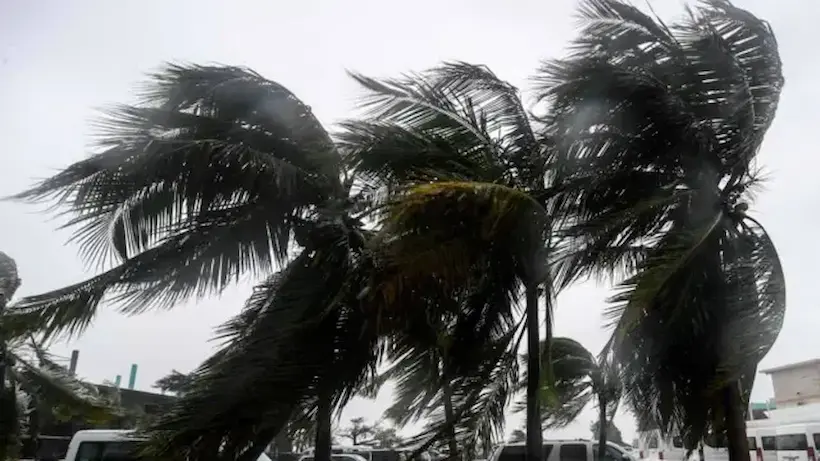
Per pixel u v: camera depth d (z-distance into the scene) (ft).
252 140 28.96
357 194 28.43
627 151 24.41
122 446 41.24
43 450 69.56
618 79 23.45
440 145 26.21
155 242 27.37
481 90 27.89
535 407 26.25
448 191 19.49
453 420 24.64
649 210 22.95
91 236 26.45
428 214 20.51
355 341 25.91
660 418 29.81
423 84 27.50
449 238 21.47
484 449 24.70
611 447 52.44
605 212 24.07
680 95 24.45
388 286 19.98
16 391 45.57
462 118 27.27
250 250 29.04
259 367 24.14
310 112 31.32
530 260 23.94
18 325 26.09
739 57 24.47
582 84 23.76
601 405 46.39
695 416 26.76
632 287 19.53
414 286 21.65
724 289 23.02
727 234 23.79
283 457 55.01
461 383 25.76
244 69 30.53
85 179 24.52
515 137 27.40
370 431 81.35
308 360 24.89
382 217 20.22
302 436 26.22
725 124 24.29
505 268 25.38
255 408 23.53
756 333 20.21
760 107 23.72
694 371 25.99
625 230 23.67
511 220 21.95
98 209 25.32
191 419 22.89
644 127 24.29
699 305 23.24
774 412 77.66
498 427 25.41
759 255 23.04
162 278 27.84
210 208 27.55
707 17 24.72
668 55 25.18
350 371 25.68
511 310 27.09
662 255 20.77
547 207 24.75
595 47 25.39
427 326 25.31
